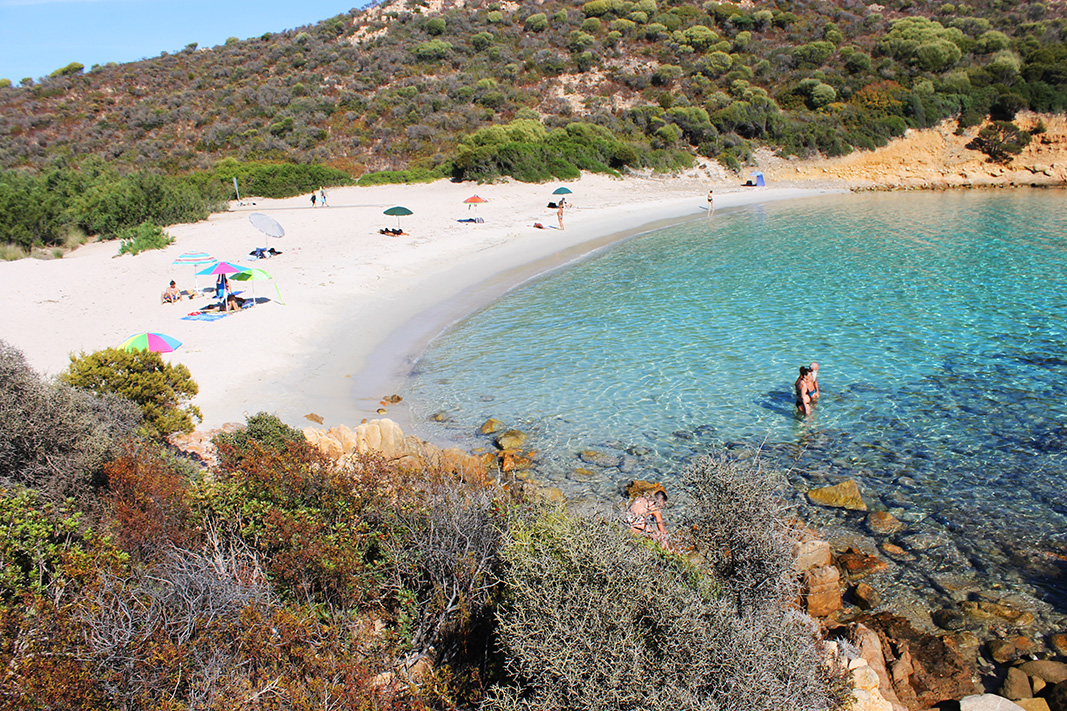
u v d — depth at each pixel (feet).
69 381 36.09
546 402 48.91
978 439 41.01
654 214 140.56
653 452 40.88
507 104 203.82
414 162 179.73
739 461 39.19
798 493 35.88
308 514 22.24
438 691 16.75
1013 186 176.35
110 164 172.76
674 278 86.58
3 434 25.40
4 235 104.63
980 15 243.60
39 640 14.97
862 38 235.81
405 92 203.92
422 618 19.65
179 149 183.32
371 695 15.71
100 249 106.52
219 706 14.58
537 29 249.75
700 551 20.93
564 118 196.34
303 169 165.68
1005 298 70.59
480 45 235.81
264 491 23.29
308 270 86.28
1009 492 35.27
